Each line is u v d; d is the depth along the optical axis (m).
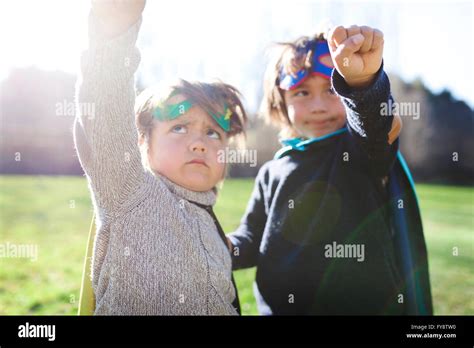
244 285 2.86
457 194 8.33
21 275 3.07
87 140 1.18
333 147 1.70
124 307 1.23
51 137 7.73
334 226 1.62
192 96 1.44
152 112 1.45
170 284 1.25
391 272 1.61
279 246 1.68
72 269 3.26
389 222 1.66
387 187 1.66
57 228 4.50
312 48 1.74
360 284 1.59
